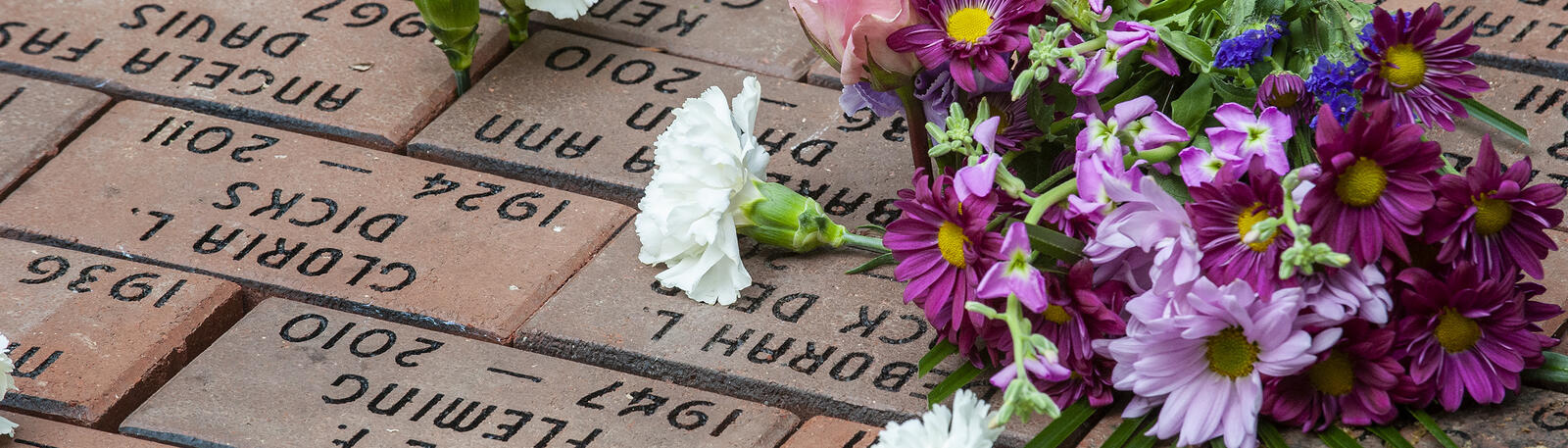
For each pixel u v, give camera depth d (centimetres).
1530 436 239
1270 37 239
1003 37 246
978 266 230
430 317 279
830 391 259
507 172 320
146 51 355
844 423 254
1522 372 247
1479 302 227
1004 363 245
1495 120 287
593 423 254
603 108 334
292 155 321
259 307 282
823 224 283
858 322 273
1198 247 220
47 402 261
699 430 253
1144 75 265
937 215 235
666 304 280
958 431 215
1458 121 316
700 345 270
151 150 323
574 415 256
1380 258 223
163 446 254
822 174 312
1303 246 207
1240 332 226
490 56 353
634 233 299
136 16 366
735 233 275
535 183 317
